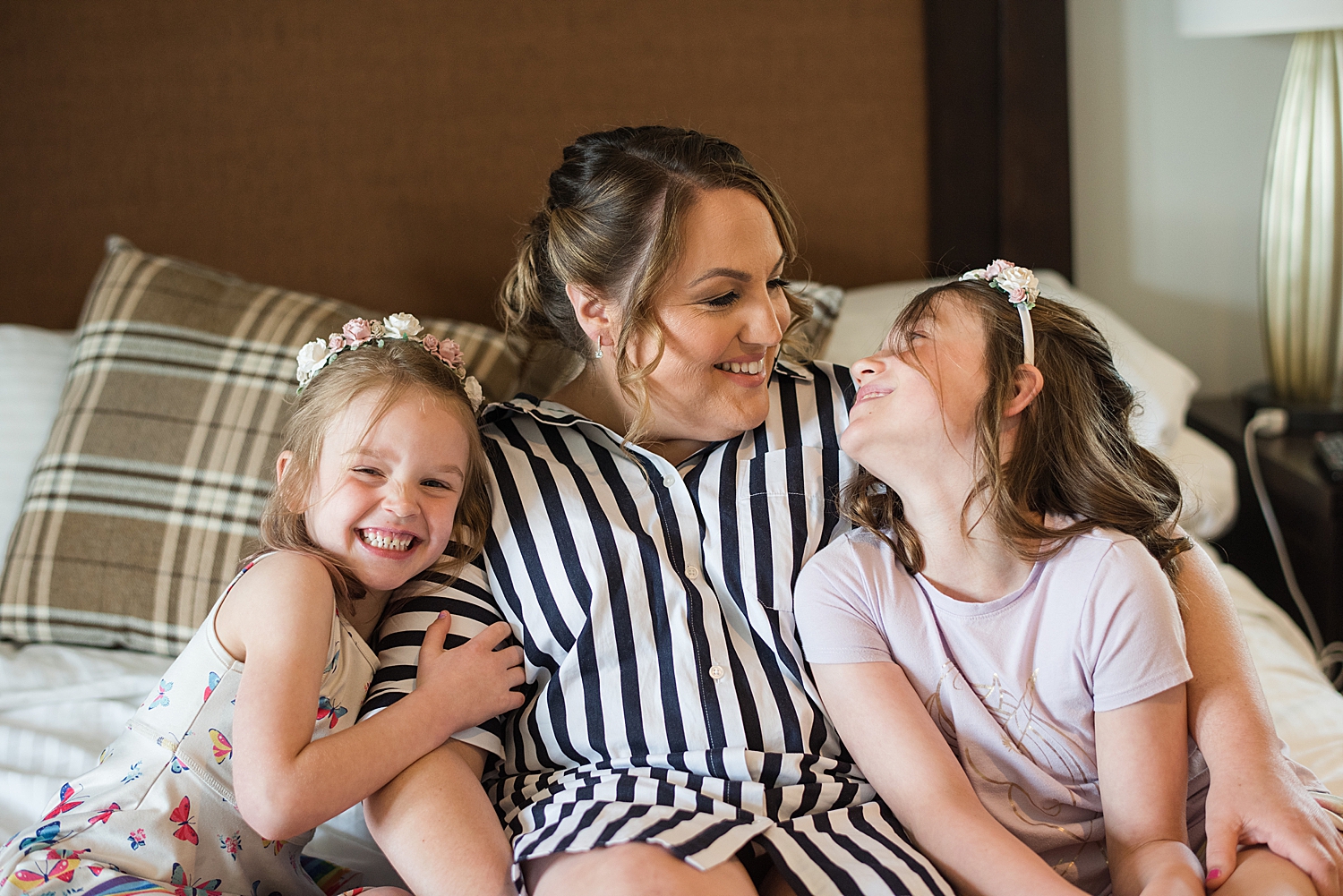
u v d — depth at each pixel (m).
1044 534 1.05
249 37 2.01
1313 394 2.14
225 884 1.10
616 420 1.28
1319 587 1.88
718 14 2.09
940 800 0.98
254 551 1.30
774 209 1.21
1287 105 2.06
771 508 1.18
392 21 2.03
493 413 1.30
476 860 0.96
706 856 0.90
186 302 1.67
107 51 2.00
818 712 1.11
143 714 1.13
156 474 1.55
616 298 1.21
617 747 1.09
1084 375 1.12
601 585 1.14
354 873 1.18
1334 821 0.97
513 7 2.05
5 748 1.26
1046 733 1.03
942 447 1.05
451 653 1.11
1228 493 1.89
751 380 1.20
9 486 1.68
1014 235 2.20
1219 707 1.01
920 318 1.11
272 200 2.06
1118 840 0.97
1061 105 2.16
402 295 2.11
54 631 1.53
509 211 2.09
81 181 2.04
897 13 2.13
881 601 1.09
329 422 1.16
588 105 2.09
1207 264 2.36
